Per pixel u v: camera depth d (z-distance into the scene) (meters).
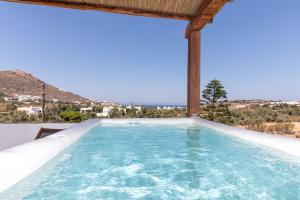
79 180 1.70
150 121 5.00
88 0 4.20
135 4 4.38
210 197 1.42
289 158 2.09
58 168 1.97
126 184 1.65
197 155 2.53
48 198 1.35
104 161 2.27
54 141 2.16
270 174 1.80
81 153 2.60
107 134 3.88
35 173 1.58
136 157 2.46
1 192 1.19
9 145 4.74
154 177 1.82
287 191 1.47
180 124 4.86
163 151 2.74
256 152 2.46
